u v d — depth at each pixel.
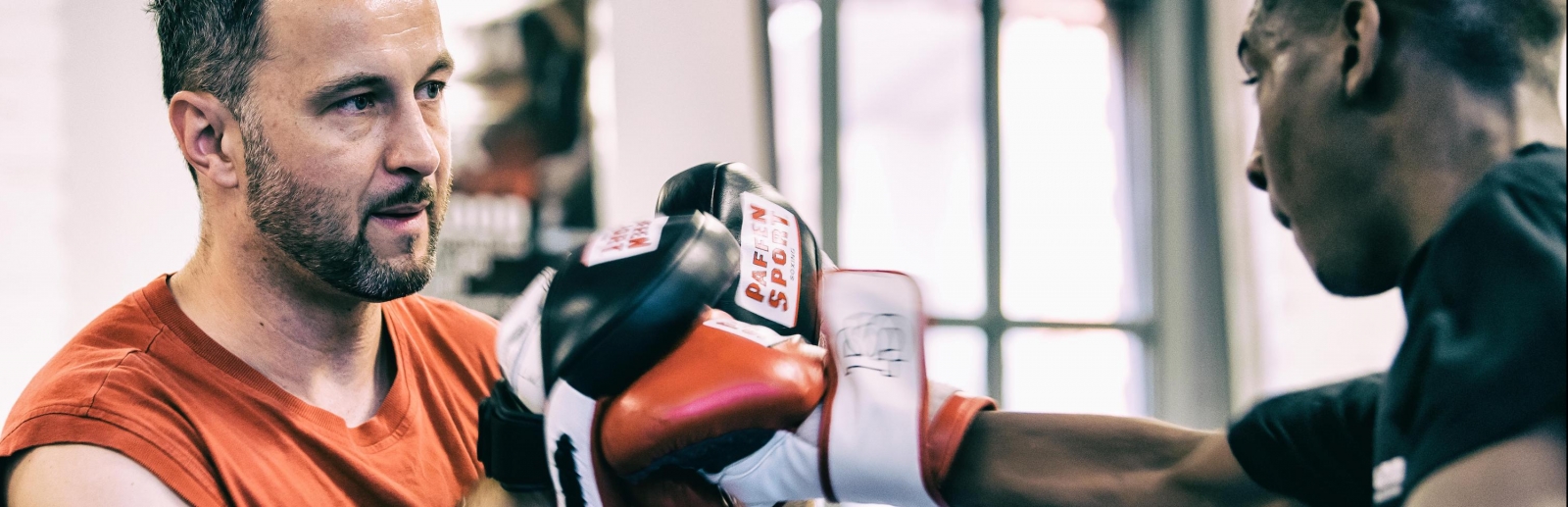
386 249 1.17
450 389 1.39
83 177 2.93
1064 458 0.94
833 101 4.16
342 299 1.23
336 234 1.14
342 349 1.27
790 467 0.89
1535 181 0.64
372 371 1.32
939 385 1.00
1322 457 0.86
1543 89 0.71
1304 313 4.36
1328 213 0.77
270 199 1.14
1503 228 0.63
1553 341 0.59
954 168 4.45
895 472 0.86
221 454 1.12
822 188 4.16
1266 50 0.81
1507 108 0.69
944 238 4.43
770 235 1.14
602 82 3.56
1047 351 4.58
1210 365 4.60
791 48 4.15
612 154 3.58
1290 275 4.41
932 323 1.01
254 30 1.11
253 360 1.21
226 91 1.14
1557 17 0.72
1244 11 4.50
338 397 1.27
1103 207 4.71
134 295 1.25
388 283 1.18
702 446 0.85
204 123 1.16
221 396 1.17
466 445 1.35
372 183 1.14
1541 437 0.58
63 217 2.90
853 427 0.87
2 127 2.83
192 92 1.16
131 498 1.03
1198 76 4.66
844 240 4.27
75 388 1.10
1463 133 0.69
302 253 1.15
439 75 1.21
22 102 2.86
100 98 2.96
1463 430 0.61
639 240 0.92
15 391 2.83
